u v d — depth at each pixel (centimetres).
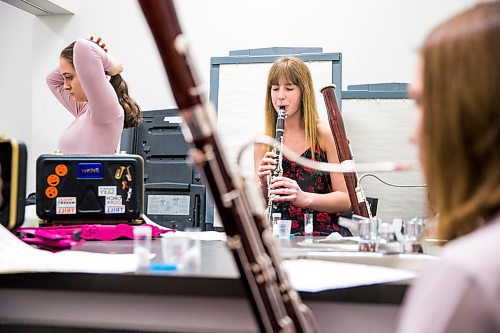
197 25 378
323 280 82
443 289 47
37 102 404
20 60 407
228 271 87
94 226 146
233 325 88
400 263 99
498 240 48
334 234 164
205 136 64
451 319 45
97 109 200
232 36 374
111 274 85
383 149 311
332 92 207
